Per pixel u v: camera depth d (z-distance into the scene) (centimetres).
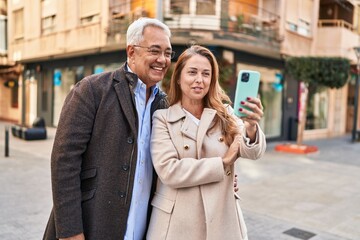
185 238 179
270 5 1259
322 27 1488
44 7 1494
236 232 185
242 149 174
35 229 427
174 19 1037
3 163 814
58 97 1647
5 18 1777
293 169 873
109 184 173
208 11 1045
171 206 181
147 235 187
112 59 1341
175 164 174
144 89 188
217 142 185
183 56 190
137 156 180
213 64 191
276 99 1431
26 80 1836
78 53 1416
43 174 719
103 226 173
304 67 1106
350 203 592
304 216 519
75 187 167
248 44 1103
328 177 793
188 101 192
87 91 173
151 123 194
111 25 1187
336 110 1811
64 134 167
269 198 609
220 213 180
